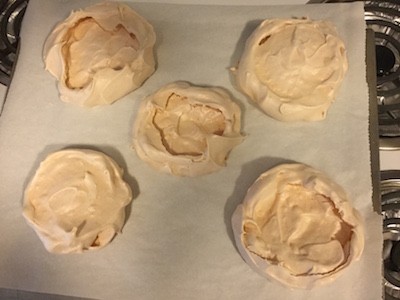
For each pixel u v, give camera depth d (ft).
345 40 1.08
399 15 1.14
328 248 0.89
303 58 1.02
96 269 0.96
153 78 1.12
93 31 1.11
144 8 1.18
